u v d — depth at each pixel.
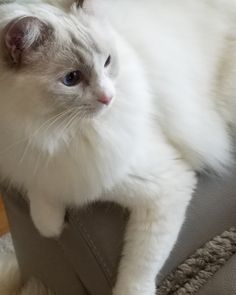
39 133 0.30
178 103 0.39
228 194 0.40
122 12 0.39
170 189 0.36
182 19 0.41
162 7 0.41
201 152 0.40
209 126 0.41
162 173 0.36
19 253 0.46
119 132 0.33
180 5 0.42
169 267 0.38
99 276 0.36
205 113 0.41
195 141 0.40
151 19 0.40
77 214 0.36
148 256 0.35
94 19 0.32
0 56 0.28
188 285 0.37
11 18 0.29
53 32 0.29
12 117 0.30
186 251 0.39
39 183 0.34
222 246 0.39
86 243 0.36
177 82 0.39
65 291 0.43
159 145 0.37
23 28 0.27
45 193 0.36
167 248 0.36
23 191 0.37
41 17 0.29
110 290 0.36
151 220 0.36
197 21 0.42
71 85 0.30
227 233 0.40
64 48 0.29
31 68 0.29
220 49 0.42
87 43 0.30
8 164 0.34
